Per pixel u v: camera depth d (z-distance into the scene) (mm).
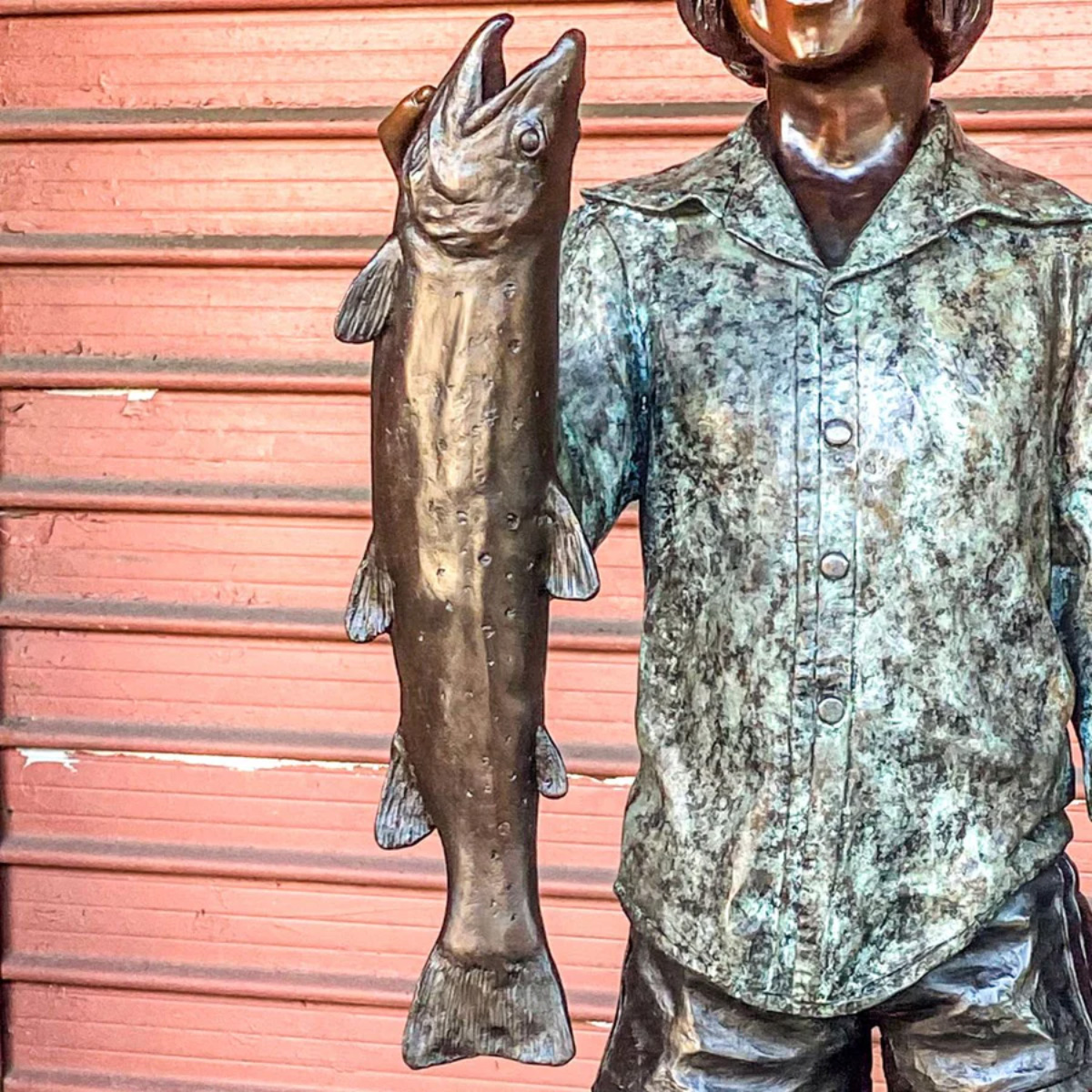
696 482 1136
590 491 1147
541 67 982
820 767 1109
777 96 1162
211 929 2395
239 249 2270
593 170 2207
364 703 2316
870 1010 1193
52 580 2361
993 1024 1158
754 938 1127
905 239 1107
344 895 2355
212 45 2250
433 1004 1129
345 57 2236
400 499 1062
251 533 2309
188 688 2352
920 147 1136
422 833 1151
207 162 2270
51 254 2299
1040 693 1152
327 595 2307
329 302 2268
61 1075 2461
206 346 2301
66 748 2385
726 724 1137
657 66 2182
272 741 2332
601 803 2266
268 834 2365
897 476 1089
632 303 1158
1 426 2346
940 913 1124
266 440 2297
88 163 2291
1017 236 1128
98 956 2424
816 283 1110
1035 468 1133
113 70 2273
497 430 1031
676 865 1155
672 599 1163
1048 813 1172
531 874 1131
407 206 1020
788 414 1099
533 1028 1115
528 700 1099
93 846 2398
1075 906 1243
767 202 1137
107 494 2316
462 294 1013
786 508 1102
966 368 1095
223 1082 2428
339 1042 2393
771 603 1111
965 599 1113
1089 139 2119
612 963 2297
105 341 2318
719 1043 1176
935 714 1112
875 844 1116
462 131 985
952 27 1151
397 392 1045
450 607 1066
